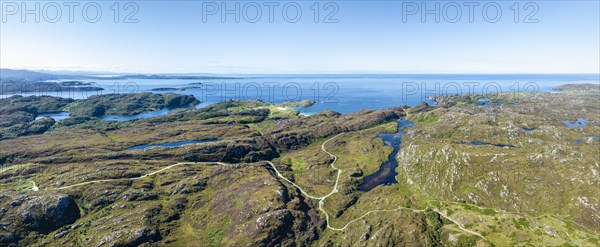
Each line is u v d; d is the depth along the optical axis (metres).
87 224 144.00
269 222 140.12
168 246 134.88
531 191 147.38
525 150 185.38
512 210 141.12
